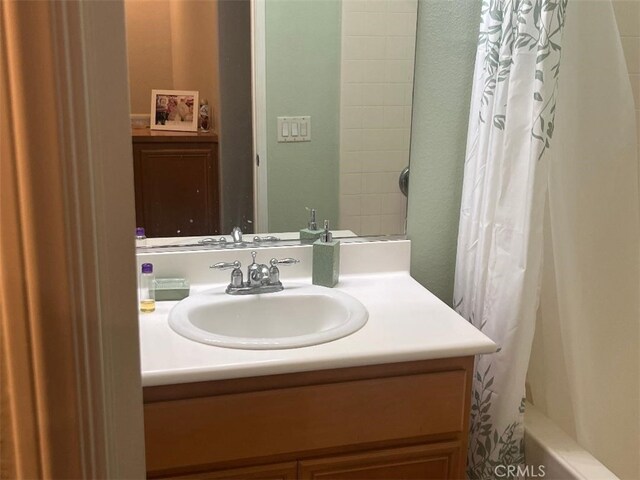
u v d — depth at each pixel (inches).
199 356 51.0
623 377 73.0
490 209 64.4
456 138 73.2
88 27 19.3
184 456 50.9
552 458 60.1
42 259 19.8
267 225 70.1
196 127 66.0
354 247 72.2
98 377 21.3
